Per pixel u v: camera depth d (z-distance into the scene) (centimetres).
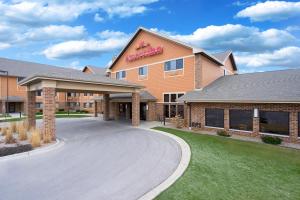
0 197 605
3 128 1639
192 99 1889
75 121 2716
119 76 3142
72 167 861
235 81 2095
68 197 606
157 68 2598
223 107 1745
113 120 2819
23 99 3909
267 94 1499
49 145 1220
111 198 600
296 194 655
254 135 1548
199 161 950
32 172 801
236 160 984
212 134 1680
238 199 609
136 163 915
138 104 2172
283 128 1416
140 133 1698
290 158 1037
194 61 2208
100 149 1168
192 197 610
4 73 3712
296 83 1540
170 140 1406
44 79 1353
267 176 795
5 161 932
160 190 650
